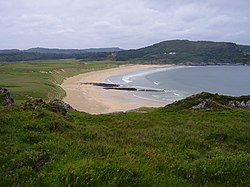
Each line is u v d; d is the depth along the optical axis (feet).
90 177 21.91
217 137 53.83
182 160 31.45
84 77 511.40
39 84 316.81
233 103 116.98
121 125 75.31
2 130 39.50
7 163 26.02
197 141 46.83
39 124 45.85
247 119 84.53
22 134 38.19
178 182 23.94
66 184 21.31
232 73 643.86
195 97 118.93
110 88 363.56
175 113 101.30
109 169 23.40
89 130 51.21
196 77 540.52
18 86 290.76
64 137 41.27
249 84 431.84
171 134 54.44
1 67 507.30
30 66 581.94
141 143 43.21
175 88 379.76
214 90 364.38
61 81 432.25
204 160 29.53
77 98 280.72
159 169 27.04
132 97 296.30
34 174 23.59
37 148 30.81
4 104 81.82
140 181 22.36
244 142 52.06
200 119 84.48
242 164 28.02
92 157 28.07
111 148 33.50
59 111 86.48
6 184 21.75
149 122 80.07
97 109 231.09
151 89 364.38
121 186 21.68
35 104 90.22
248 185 24.00
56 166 24.98
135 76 558.15
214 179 25.44
